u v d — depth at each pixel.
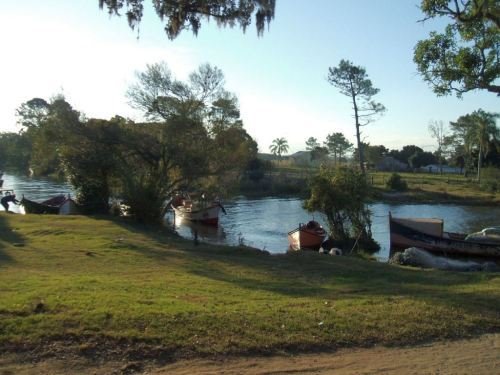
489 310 9.87
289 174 88.88
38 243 20.17
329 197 29.89
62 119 34.91
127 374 6.42
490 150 96.94
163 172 35.28
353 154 113.31
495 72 12.38
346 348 7.72
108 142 35.28
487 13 11.61
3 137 125.56
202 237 35.69
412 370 6.89
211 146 36.28
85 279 11.83
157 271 14.88
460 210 58.88
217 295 10.91
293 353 7.40
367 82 64.62
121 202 35.22
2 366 6.42
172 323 7.97
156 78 43.53
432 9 11.93
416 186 80.31
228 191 38.47
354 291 12.40
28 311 8.24
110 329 7.57
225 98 36.81
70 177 37.09
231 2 10.16
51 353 6.80
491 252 27.19
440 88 13.03
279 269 16.67
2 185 73.06
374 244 30.02
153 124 36.19
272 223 44.44
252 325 8.20
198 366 6.74
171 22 10.55
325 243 29.72
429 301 10.47
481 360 7.35
